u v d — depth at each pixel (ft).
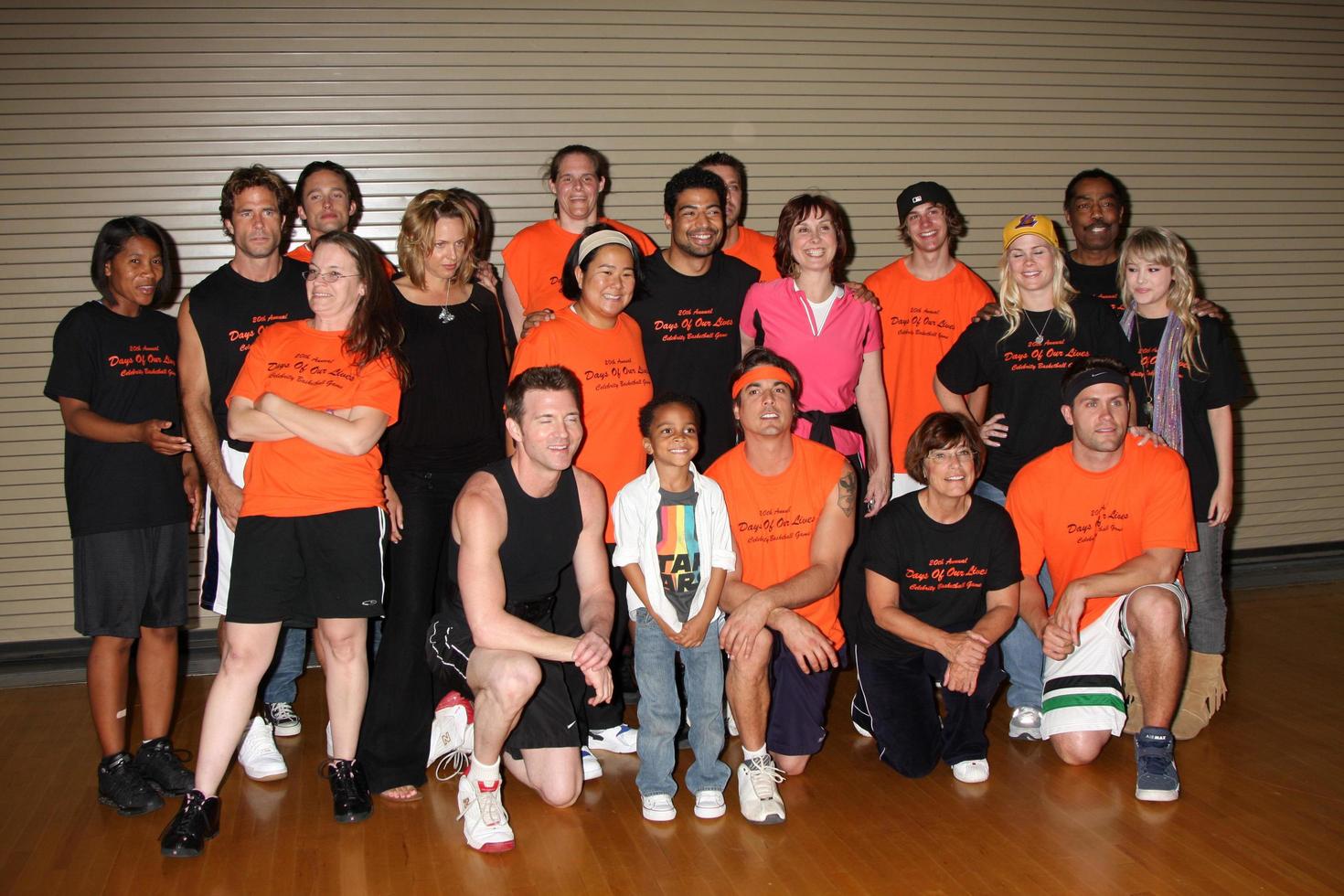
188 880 9.52
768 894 9.15
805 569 11.39
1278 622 17.19
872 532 11.76
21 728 13.60
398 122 16.94
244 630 10.27
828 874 9.48
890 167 18.61
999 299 12.78
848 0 18.20
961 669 11.03
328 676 10.77
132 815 10.84
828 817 10.63
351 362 10.44
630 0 17.47
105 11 16.02
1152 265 12.54
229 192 11.41
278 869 9.70
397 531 11.43
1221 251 20.13
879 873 9.48
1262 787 11.19
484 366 11.91
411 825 10.59
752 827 10.46
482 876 9.53
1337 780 11.36
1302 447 20.68
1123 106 19.44
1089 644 11.68
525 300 14.33
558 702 10.39
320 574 10.43
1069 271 14.84
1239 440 20.43
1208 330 12.65
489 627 10.02
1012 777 11.54
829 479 11.34
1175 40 19.53
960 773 11.43
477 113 17.15
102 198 16.26
